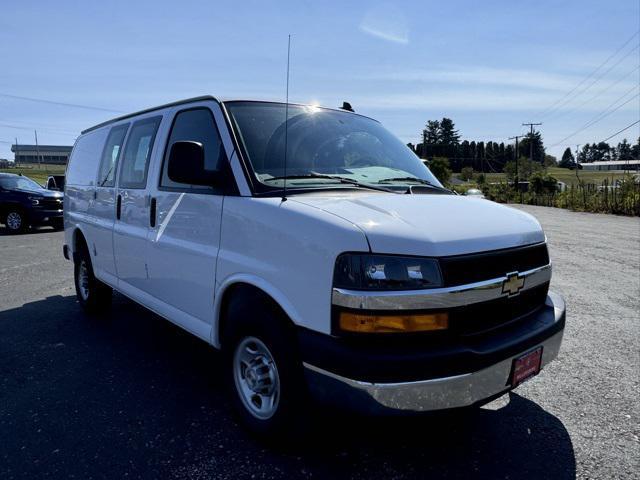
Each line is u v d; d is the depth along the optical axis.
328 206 2.52
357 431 3.00
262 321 2.63
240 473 2.58
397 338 2.22
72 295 6.39
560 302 3.03
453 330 2.29
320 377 2.31
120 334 4.82
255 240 2.69
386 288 2.19
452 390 2.22
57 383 3.68
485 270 2.41
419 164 3.95
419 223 2.38
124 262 4.29
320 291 2.32
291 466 2.65
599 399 3.49
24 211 13.69
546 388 3.67
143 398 3.44
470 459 2.74
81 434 2.96
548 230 14.77
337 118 3.79
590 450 2.84
